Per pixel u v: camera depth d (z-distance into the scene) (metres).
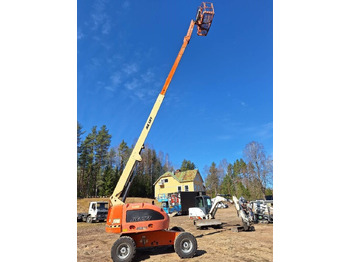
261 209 15.77
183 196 26.91
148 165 58.09
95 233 13.57
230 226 14.34
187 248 7.06
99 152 45.75
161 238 7.21
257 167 42.62
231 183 66.69
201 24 9.09
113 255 6.29
